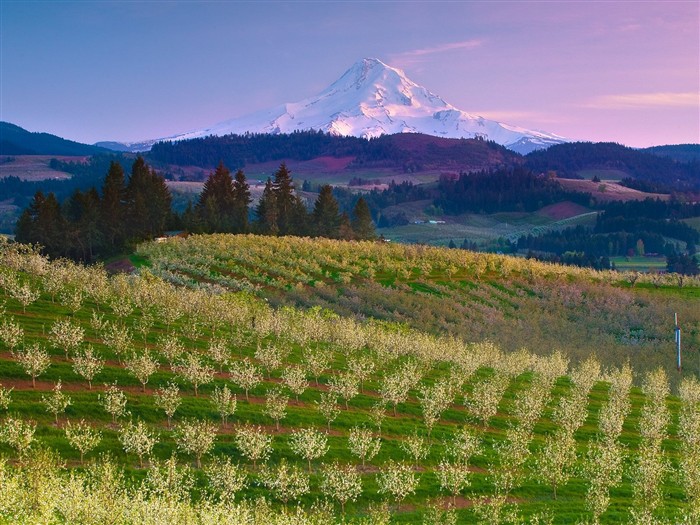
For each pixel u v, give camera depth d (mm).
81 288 107625
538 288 176375
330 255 191125
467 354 109000
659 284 189875
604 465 65250
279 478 57219
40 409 67375
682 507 64625
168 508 44531
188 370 79312
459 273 185500
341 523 53906
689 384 108500
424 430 80625
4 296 98812
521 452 70250
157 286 117062
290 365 96500
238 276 161750
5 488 43469
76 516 43375
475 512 57875
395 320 146500
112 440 63938
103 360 80812
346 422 79312
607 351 140375
